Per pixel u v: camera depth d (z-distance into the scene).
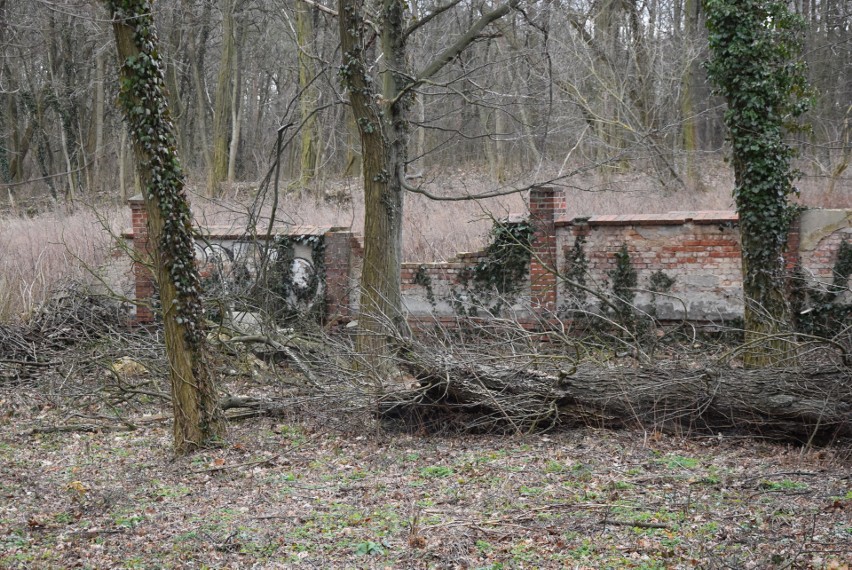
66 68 33.53
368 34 14.48
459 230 17.66
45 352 14.45
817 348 9.26
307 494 7.95
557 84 21.69
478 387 9.73
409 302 15.85
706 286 14.23
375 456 9.22
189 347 9.56
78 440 10.55
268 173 13.73
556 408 9.65
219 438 9.77
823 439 8.79
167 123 9.20
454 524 6.73
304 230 16.41
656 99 24.09
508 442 9.56
